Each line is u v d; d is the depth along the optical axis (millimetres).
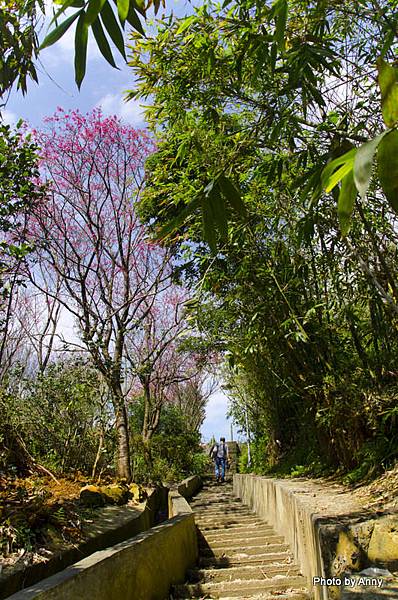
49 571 3896
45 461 6547
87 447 7387
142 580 4055
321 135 3412
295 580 4570
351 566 3400
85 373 7348
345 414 5527
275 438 10016
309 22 3045
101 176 9953
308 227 3283
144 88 4078
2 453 5680
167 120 4410
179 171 5062
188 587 4660
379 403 4863
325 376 5812
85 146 9922
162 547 4688
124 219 10062
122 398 8195
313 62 2814
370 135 3354
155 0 1993
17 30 2803
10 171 4918
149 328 10922
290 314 5520
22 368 7016
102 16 1426
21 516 4195
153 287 9891
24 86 2928
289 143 3334
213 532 7012
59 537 4328
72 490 5910
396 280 4500
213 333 6891
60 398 6945
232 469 20125
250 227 5422
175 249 9875
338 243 4691
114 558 3625
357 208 3916
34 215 8125
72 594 3027
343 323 5605
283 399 9477
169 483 12641
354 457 5684
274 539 6219
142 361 10516
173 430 16547
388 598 2760
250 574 5125
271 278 5832
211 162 4078
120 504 6340
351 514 3914
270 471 9820
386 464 4953
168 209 7504
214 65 3520
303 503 4742
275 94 3209
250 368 8625
